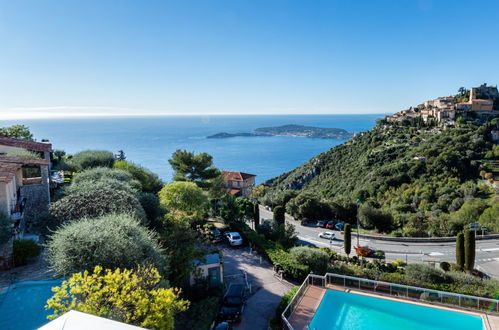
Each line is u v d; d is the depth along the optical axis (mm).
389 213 51156
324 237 42031
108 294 9828
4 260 15141
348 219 53062
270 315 18203
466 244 26172
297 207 53688
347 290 18969
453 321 15945
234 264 25938
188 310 16938
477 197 65500
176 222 22125
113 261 12164
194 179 41594
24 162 21344
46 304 11414
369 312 16844
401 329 15492
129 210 18672
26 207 22094
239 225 34938
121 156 79438
